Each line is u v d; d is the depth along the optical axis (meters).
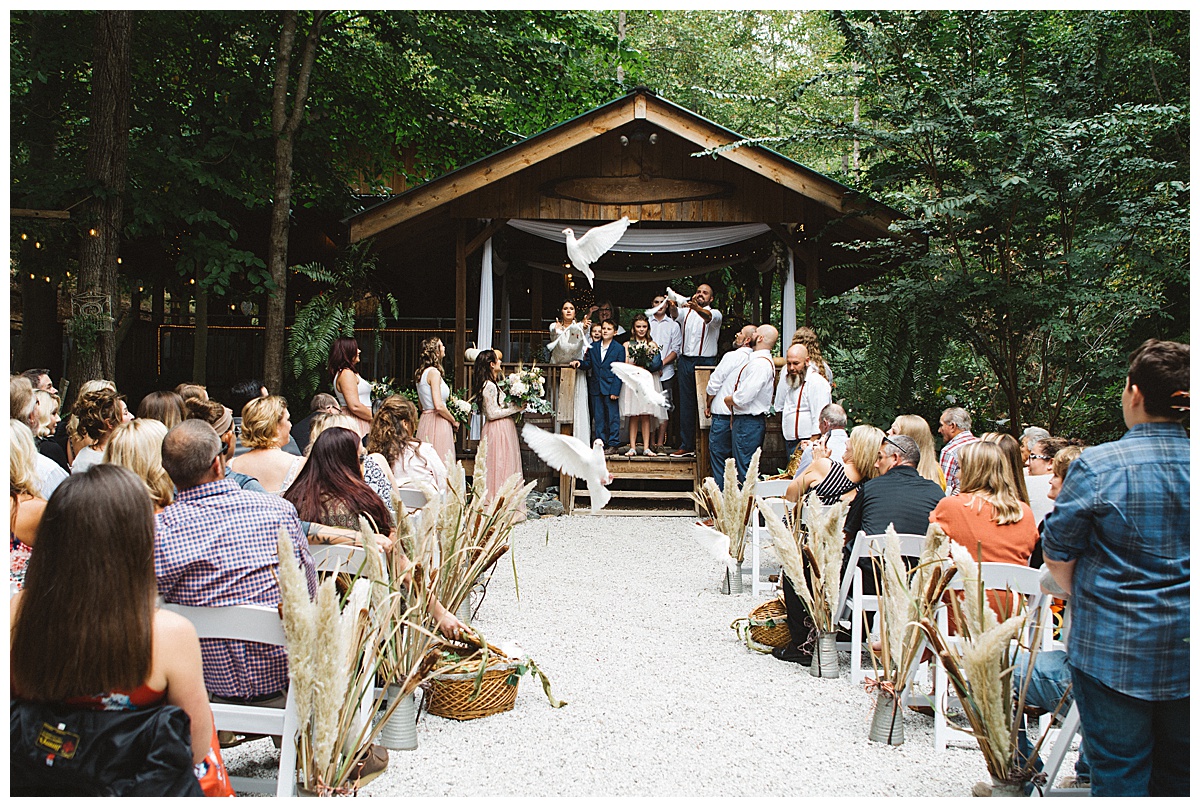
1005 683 3.10
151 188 12.23
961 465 4.46
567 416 11.36
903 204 9.71
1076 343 9.54
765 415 9.93
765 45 27.83
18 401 4.81
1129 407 2.79
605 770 3.73
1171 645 2.62
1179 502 2.64
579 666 5.11
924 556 3.81
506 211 12.02
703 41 26.16
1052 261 8.91
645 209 11.99
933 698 3.98
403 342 13.30
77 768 2.13
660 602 6.62
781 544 4.91
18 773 2.16
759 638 5.40
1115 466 2.69
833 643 4.93
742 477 9.86
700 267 16.59
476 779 3.64
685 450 11.89
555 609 6.39
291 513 3.36
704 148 11.42
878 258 10.77
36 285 13.45
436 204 11.45
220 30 13.76
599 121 11.44
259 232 16.00
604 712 4.40
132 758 2.15
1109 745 2.71
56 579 2.16
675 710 4.43
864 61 9.78
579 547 8.82
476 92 16.75
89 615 2.15
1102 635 2.68
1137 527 2.65
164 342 16.88
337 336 11.93
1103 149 8.34
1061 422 9.98
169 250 14.77
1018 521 4.26
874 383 9.72
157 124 13.30
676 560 8.23
